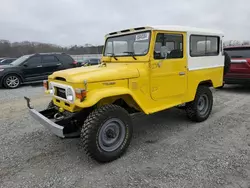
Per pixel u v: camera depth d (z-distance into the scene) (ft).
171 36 13.94
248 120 17.54
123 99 12.75
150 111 13.39
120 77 11.96
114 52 15.26
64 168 11.10
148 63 12.98
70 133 11.75
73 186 9.70
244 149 12.67
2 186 9.73
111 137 11.65
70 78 11.18
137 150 12.82
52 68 38.68
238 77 26.89
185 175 10.26
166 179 10.01
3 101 25.34
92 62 53.78
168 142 13.82
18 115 19.71
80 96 10.66
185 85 15.39
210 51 17.19
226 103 22.82
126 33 14.17
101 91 11.23
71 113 12.25
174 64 14.35
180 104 15.64
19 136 15.02
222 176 10.10
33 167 11.21
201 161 11.44
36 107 22.29
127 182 9.88
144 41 13.19
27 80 36.63
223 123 16.94
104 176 10.38
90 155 11.03
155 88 13.62
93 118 10.98
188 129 15.89
